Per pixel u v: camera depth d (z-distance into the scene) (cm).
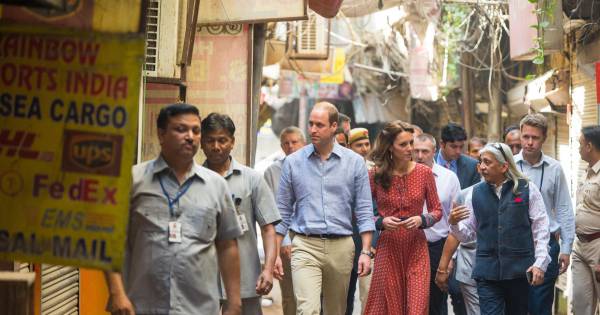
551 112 1432
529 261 870
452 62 1975
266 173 1013
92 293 840
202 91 1096
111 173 471
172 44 945
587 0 1161
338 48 2144
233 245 619
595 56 1195
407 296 892
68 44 471
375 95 2725
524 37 1247
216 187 603
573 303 972
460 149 1111
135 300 584
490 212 876
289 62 1948
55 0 495
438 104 2503
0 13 514
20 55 473
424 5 1541
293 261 883
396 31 1908
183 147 583
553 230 994
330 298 894
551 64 1502
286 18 1060
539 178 997
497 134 1911
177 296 583
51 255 473
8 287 527
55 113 472
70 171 473
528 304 912
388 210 902
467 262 977
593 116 1219
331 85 2731
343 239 883
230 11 1066
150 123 969
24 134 473
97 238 471
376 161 906
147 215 585
